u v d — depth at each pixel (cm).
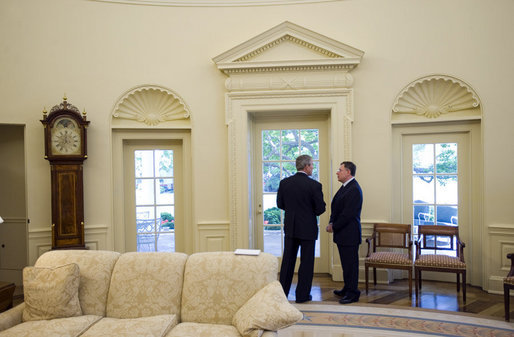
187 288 254
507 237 414
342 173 390
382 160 455
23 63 446
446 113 450
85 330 232
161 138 495
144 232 509
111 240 466
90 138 462
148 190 510
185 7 479
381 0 455
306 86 462
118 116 475
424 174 473
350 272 381
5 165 498
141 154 509
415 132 466
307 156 393
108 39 468
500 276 416
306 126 504
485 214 425
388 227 439
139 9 473
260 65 457
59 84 456
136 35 473
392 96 452
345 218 374
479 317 342
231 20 479
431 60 441
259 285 248
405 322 331
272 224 513
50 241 450
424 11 443
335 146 462
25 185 479
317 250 502
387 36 454
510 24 417
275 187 513
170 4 477
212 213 482
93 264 266
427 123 460
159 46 476
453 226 426
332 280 468
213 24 480
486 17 425
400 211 474
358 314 350
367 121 459
